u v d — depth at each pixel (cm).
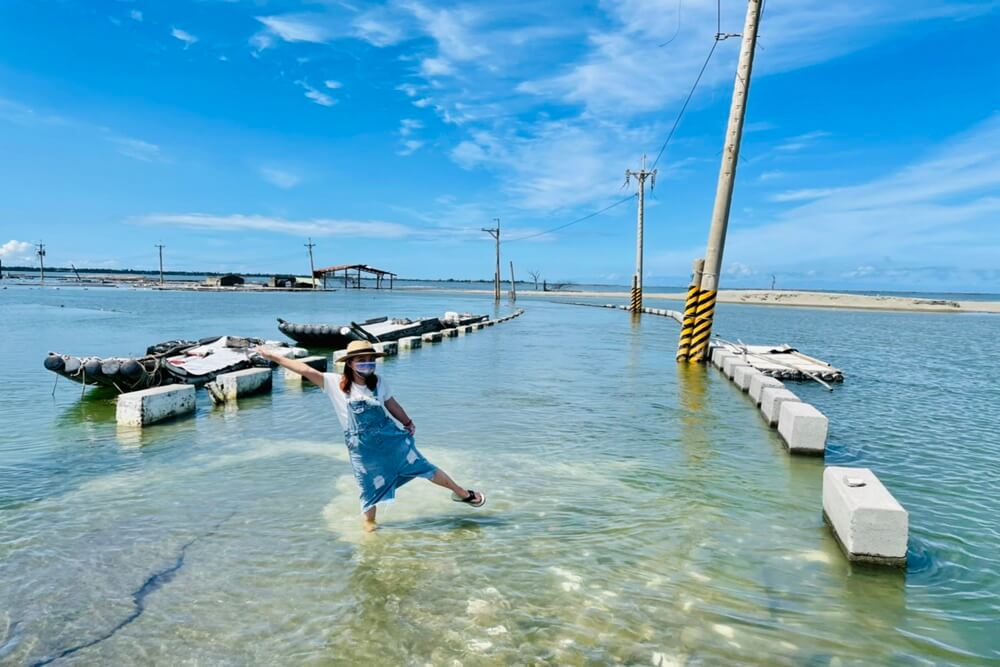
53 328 2936
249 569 456
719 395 1252
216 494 623
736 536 533
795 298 9062
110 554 480
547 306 6662
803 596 431
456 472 708
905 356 2158
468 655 352
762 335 3159
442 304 6944
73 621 383
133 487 643
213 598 414
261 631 374
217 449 800
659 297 10562
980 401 1247
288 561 470
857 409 1152
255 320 3688
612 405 1133
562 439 870
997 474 734
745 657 356
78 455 768
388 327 2539
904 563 475
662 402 1170
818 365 1563
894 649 369
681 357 1781
